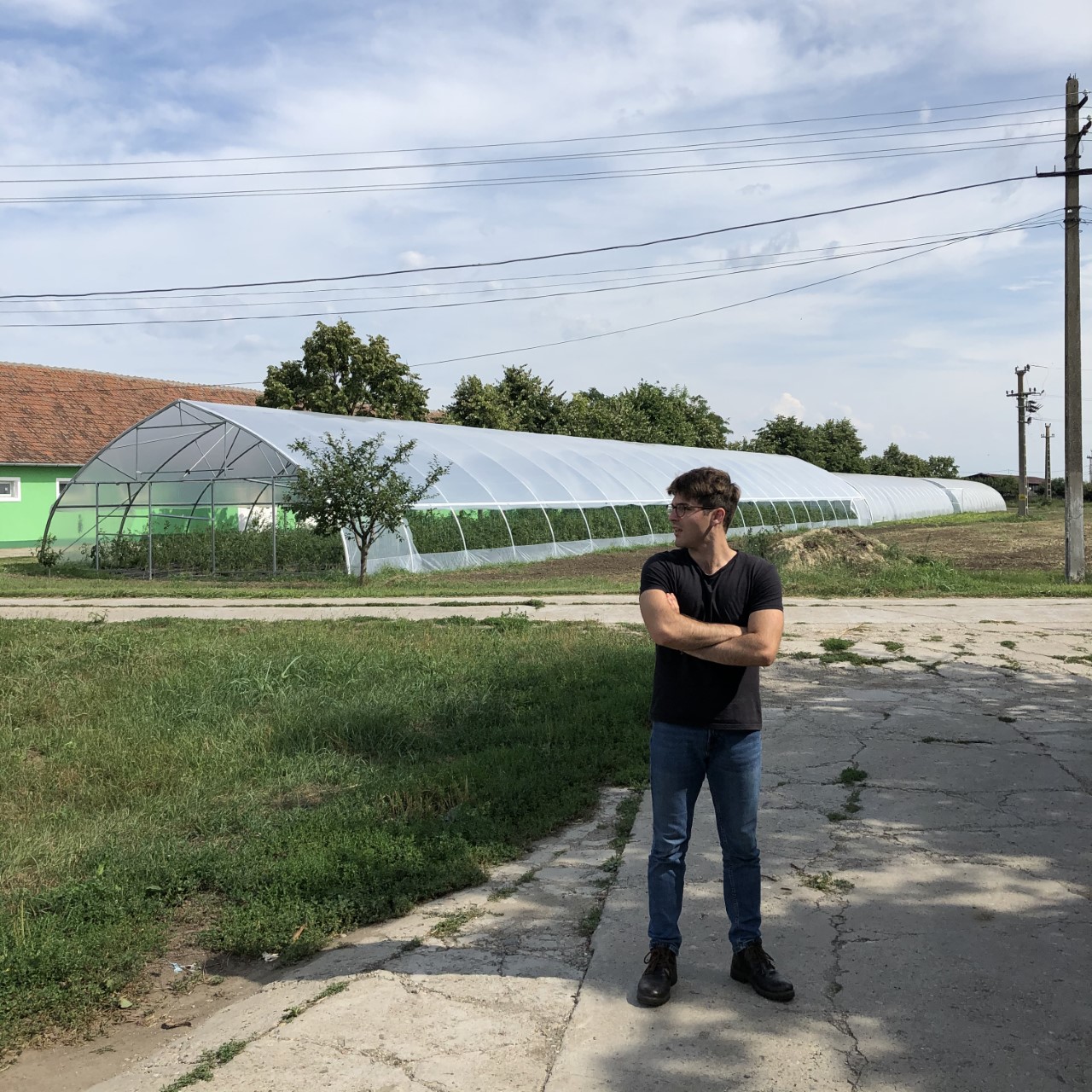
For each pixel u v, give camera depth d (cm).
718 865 496
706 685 372
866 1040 327
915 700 884
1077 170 2016
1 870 518
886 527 4925
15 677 975
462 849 516
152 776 679
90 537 2670
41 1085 334
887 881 464
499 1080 309
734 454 4762
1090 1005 346
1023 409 5944
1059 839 521
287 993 377
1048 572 2259
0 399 3606
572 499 3019
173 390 4319
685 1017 345
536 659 1055
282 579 2272
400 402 3934
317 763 704
